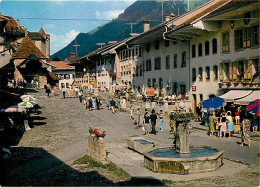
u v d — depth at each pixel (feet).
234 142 70.74
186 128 55.62
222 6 101.96
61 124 103.14
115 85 184.75
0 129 82.12
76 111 130.31
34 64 220.84
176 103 119.55
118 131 92.79
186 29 109.50
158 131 92.38
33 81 219.00
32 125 100.07
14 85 181.16
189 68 127.03
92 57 264.11
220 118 78.74
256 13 88.02
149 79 167.43
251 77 90.89
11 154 66.13
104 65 241.96
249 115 83.51
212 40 110.22
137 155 62.39
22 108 89.56
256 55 88.69
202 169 49.37
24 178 50.52
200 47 119.14
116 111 133.69
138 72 183.93
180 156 53.88
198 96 120.47
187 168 48.70
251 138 73.92
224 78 104.12
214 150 57.62
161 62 153.28
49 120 109.50
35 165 58.18
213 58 109.60
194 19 112.16
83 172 53.93
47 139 81.35
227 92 96.73
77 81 318.45
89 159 62.54
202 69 117.29
